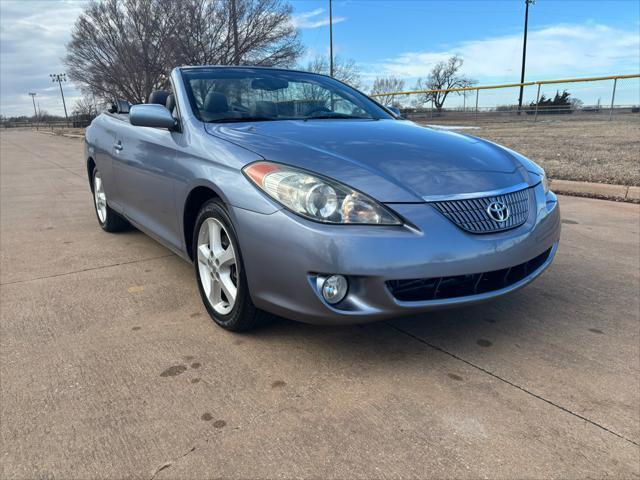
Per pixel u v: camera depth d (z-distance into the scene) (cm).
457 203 221
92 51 3023
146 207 347
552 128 1675
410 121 363
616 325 272
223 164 245
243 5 2417
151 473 164
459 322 276
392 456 172
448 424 189
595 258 387
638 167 743
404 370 226
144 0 2636
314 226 205
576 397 206
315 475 163
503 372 225
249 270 228
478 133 1488
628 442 179
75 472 165
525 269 247
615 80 2038
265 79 355
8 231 493
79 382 217
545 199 270
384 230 206
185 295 316
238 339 255
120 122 403
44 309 295
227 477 162
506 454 173
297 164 222
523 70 4041
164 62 2623
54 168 1140
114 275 354
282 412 196
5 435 183
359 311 208
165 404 201
